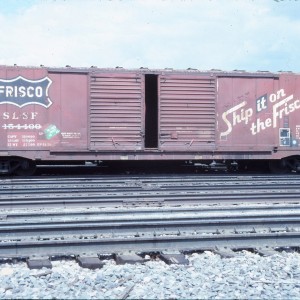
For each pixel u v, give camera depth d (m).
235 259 7.70
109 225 8.66
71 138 18.70
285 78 20.20
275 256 7.83
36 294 6.07
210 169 23.19
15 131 18.30
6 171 18.73
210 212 11.12
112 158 18.98
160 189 14.25
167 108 19.30
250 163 22.41
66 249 7.79
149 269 7.14
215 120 19.64
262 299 5.94
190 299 5.93
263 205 11.94
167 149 19.23
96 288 6.36
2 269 7.18
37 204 11.95
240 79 19.86
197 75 19.50
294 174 20.22
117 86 19.00
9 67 18.27
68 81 18.69
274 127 20.11
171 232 8.84
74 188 14.20
